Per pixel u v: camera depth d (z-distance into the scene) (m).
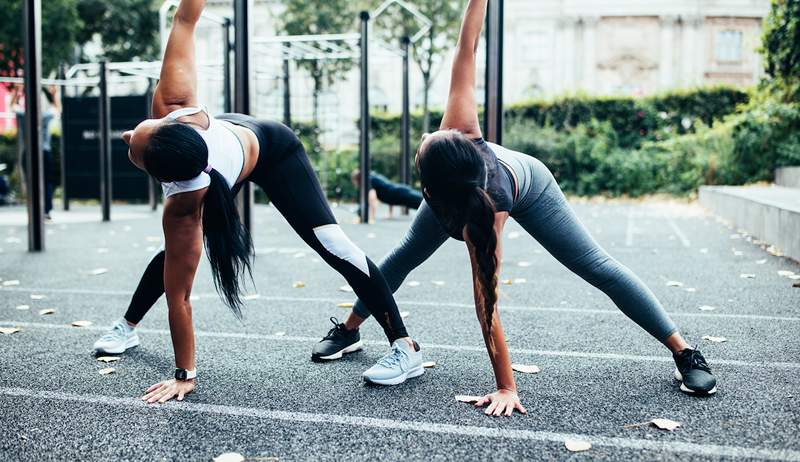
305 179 2.66
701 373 2.49
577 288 4.73
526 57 35.66
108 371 2.80
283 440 2.09
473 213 2.12
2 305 4.22
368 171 10.53
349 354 3.08
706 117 17.86
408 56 12.05
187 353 2.53
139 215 13.13
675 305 4.08
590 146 17.53
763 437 2.07
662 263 5.87
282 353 3.10
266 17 30.16
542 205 2.49
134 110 15.48
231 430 2.18
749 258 6.14
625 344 3.21
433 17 19.84
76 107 15.49
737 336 3.32
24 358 3.03
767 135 14.99
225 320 3.79
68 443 2.08
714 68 34.16
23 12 6.60
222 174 2.34
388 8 19.73
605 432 2.12
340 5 19.58
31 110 6.82
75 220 11.67
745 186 14.92
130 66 11.15
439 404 2.40
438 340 3.32
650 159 17.16
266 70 14.86
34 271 5.64
